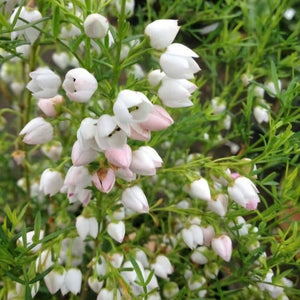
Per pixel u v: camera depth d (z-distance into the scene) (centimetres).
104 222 11
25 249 9
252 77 13
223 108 13
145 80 9
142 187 13
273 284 10
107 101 10
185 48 8
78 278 10
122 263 11
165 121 8
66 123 13
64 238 10
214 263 12
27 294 9
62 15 9
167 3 14
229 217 10
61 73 14
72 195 9
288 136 10
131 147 9
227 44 13
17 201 15
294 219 13
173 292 12
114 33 9
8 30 9
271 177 11
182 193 13
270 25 13
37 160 16
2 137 15
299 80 14
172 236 12
